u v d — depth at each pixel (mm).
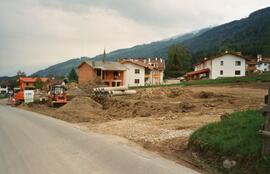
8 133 17297
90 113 28344
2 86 119062
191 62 129375
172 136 14461
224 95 35531
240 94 36062
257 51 134250
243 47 141125
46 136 15891
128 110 27375
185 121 18859
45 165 10055
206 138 10883
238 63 79188
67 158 10953
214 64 80062
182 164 10125
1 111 36281
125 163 10125
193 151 11078
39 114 31156
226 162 9203
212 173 9164
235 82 54969
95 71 77438
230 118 12312
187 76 89750
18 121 23766
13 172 9359
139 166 9734
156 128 17281
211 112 22250
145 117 22844
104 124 20672
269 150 8344
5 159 11031
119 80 79938
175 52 115125
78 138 15062
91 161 10469
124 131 17203
